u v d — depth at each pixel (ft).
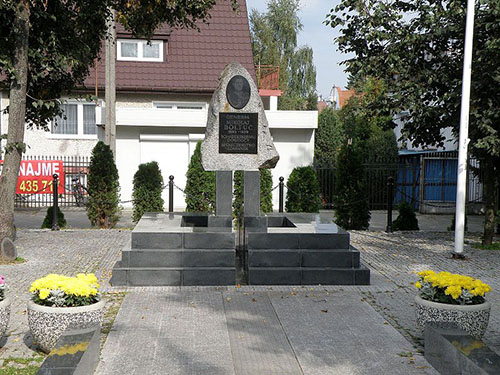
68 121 77.97
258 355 18.56
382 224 60.03
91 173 50.67
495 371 14.24
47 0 37.91
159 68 79.20
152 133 69.87
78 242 41.32
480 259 36.17
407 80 39.70
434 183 72.23
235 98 32.71
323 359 18.25
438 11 38.70
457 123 39.01
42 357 17.89
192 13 42.83
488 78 36.47
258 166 32.81
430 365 17.75
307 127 69.46
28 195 69.87
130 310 23.56
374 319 22.66
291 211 52.65
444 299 19.20
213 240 29.07
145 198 51.88
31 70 40.57
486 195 40.81
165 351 18.79
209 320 22.33
